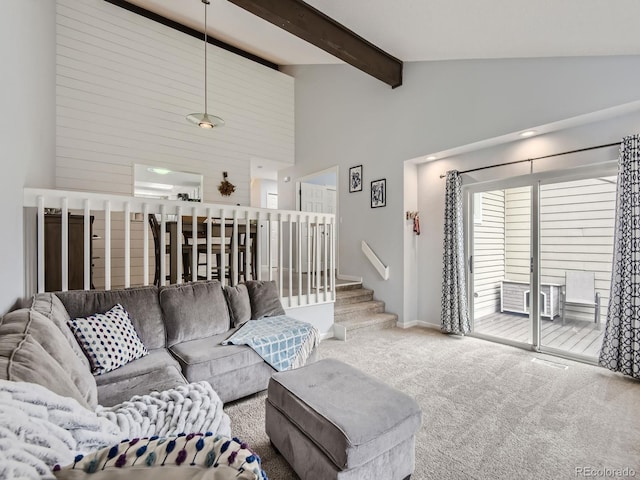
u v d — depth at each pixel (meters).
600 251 3.12
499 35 2.86
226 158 5.73
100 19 4.55
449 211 4.13
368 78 5.11
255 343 2.38
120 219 4.71
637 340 2.66
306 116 6.34
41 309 1.82
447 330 4.09
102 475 0.71
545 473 1.63
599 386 2.62
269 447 1.85
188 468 0.72
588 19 2.21
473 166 4.07
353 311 4.42
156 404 1.43
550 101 3.16
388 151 4.78
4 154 1.90
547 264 3.46
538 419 2.12
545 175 3.45
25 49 2.37
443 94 4.07
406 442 1.51
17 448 0.68
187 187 5.33
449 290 4.09
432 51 3.75
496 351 3.49
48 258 2.88
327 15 3.41
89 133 4.46
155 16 5.01
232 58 5.82
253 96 6.08
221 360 2.20
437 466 1.68
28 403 0.85
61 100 4.26
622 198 2.78
